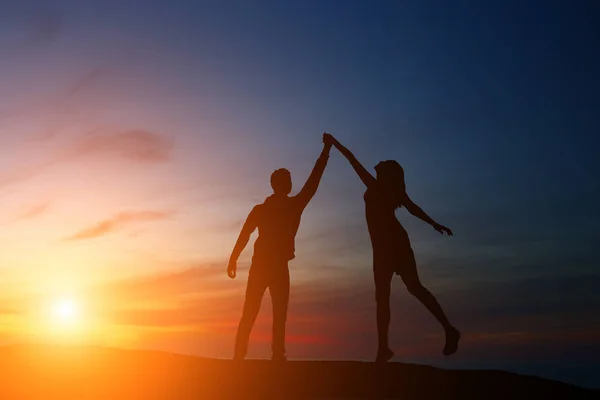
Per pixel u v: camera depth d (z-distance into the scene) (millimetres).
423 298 8805
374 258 8797
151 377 8391
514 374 8906
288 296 9477
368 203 8945
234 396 7859
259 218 9617
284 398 7914
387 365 8820
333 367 8766
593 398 8367
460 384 8422
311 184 9648
